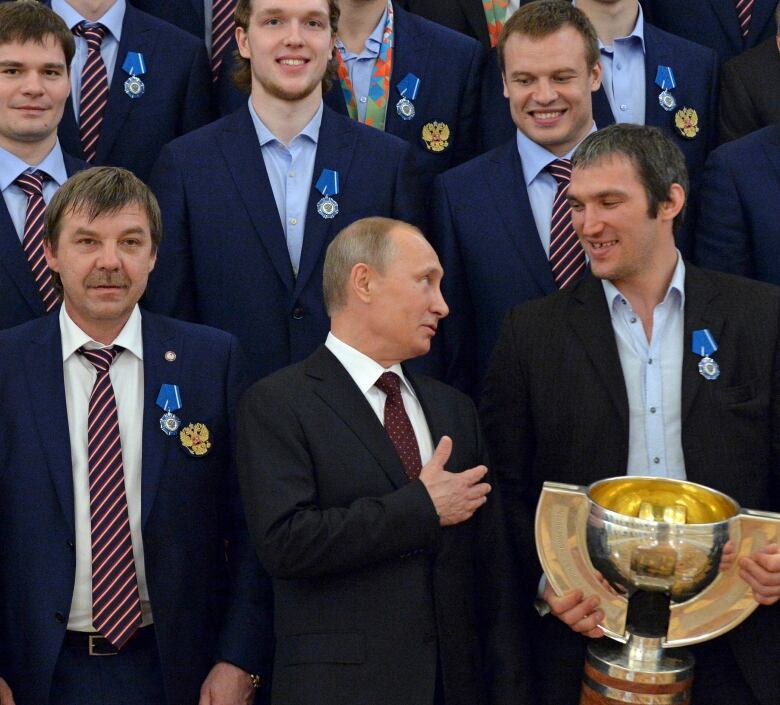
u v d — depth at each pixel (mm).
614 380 6090
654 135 6109
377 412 5863
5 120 7113
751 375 6082
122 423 6176
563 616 5777
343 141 7480
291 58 7301
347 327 5906
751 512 5555
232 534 6453
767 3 8828
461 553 5895
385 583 5621
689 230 7934
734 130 8156
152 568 6074
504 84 7609
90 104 7965
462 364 7410
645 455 6090
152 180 7414
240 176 7328
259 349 7215
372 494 5668
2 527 6023
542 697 6219
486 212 7367
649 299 6215
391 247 5797
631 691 5398
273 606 6371
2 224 7082
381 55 8344
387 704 5504
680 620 5688
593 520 5379
